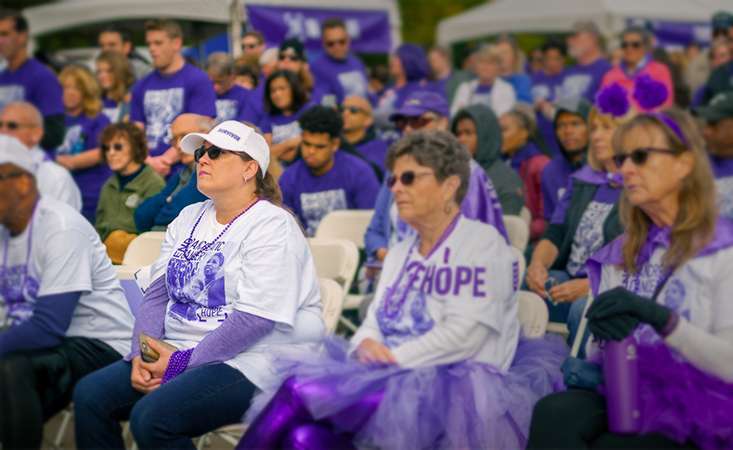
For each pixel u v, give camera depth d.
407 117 7.79
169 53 7.48
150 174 6.88
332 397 4.52
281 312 4.79
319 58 11.99
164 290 5.12
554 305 6.61
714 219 4.31
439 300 4.77
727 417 4.18
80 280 5.14
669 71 11.39
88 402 4.81
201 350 4.73
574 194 6.79
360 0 14.10
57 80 9.01
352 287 7.78
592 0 14.95
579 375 4.51
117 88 9.42
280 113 8.93
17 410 5.04
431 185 4.79
